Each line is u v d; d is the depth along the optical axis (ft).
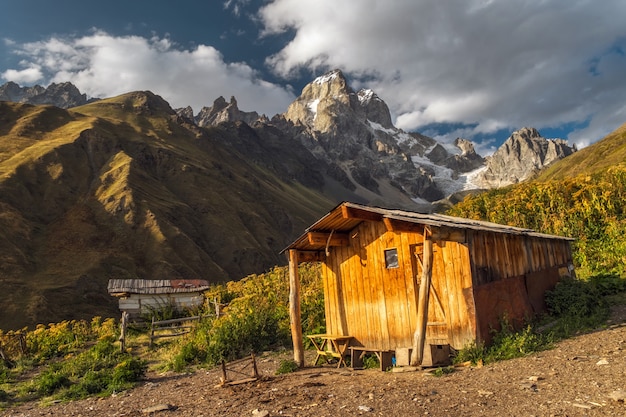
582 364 29.04
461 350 36.24
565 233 80.02
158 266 291.17
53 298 220.64
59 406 37.81
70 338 82.43
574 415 20.63
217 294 96.37
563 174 427.74
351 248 46.09
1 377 54.29
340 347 44.34
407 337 40.78
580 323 42.34
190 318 74.74
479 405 23.65
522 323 42.34
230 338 55.26
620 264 63.36
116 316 231.71
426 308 34.71
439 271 39.22
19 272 235.81
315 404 27.22
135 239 313.32
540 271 50.96
